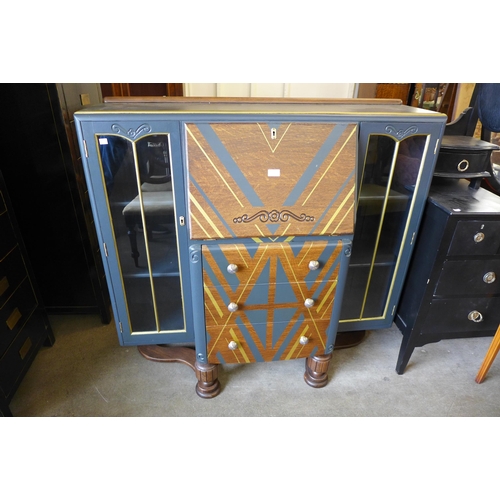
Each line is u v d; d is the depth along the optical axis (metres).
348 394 1.50
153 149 1.14
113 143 1.12
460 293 1.40
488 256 1.33
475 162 1.42
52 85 1.33
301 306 1.32
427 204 1.36
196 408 1.42
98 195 1.17
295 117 1.11
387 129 1.18
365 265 1.52
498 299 1.43
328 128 1.14
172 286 1.42
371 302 1.61
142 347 1.64
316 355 1.47
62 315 1.92
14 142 1.41
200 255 1.17
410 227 1.38
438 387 1.54
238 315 1.30
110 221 1.22
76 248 1.64
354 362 1.66
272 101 1.45
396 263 1.47
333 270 1.25
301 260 1.21
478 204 1.30
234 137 1.10
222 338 1.35
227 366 1.63
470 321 1.47
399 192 1.37
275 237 1.18
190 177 1.11
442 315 1.45
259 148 1.11
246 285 1.24
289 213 1.16
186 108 1.21
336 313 1.36
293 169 1.13
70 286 1.75
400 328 1.59
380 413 1.42
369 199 1.35
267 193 1.13
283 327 1.36
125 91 2.11
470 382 1.57
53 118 1.38
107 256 1.28
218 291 1.24
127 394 1.47
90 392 1.47
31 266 1.52
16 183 1.49
